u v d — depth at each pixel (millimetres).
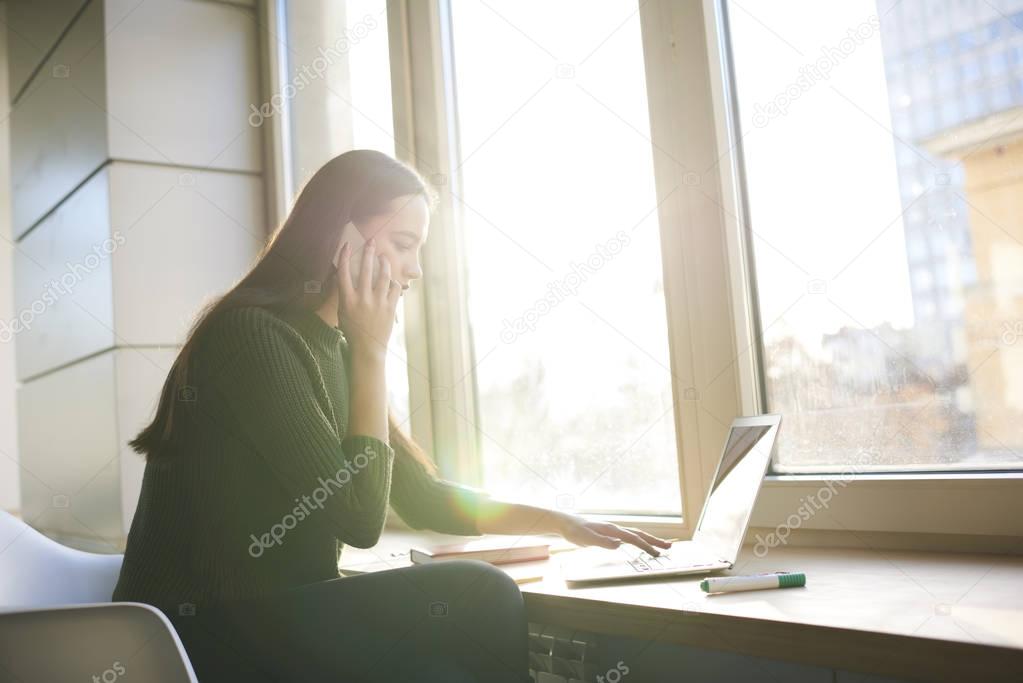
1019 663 755
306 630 1115
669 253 1687
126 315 2672
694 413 1644
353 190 1378
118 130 2697
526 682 1177
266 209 2980
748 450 1315
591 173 1944
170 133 2801
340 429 1366
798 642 922
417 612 1140
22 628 972
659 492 1801
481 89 2285
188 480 1181
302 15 2885
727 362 1580
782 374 1552
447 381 2318
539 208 2096
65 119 3016
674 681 1271
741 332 1568
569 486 2021
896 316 1371
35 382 3467
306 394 1196
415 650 1132
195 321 1379
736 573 1256
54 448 3244
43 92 3244
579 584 1282
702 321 1625
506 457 2215
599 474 1943
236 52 2967
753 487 1245
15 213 3643
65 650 978
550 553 1651
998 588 1031
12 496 4527
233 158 2928
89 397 2867
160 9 2809
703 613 1020
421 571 1157
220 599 1152
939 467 1321
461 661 1143
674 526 1697
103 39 2697
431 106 2350
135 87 2742
